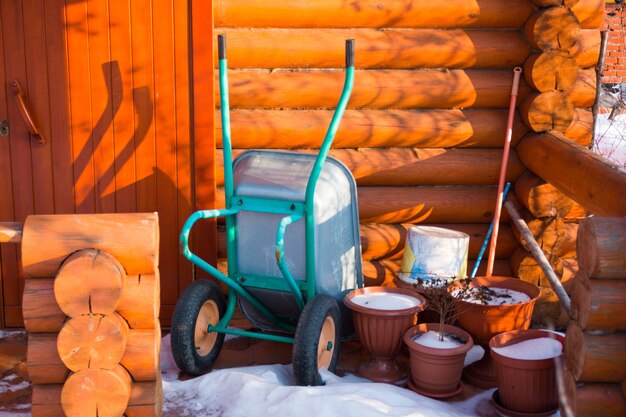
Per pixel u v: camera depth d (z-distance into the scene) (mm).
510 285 4285
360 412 3330
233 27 4758
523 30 4855
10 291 4738
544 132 4742
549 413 3611
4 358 4289
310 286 4020
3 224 3080
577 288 3164
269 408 3445
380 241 4926
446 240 4289
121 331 2969
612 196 3516
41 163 4641
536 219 4785
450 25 4832
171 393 3729
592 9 4750
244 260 4172
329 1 4715
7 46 4516
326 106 4812
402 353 4480
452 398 3875
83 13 4500
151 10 4508
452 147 4969
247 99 4738
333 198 4086
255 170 4074
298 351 3666
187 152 4660
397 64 4828
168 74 4574
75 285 2924
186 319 3904
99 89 4578
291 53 4727
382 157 4871
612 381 3121
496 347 3756
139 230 3018
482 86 4844
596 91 4852
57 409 3094
